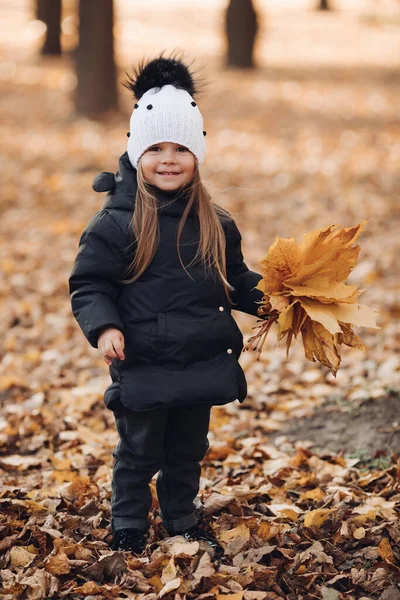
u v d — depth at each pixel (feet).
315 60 86.79
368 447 15.46
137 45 91.76
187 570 10.80
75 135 46.73
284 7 145.48
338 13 138.72
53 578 10.51
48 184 37.40
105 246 10.65
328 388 18.43
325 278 10.55
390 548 11.19
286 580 10.69
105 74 50.55
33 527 11.54
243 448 15.81
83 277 10.65
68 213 33.78
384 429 15.96
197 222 10.89
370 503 12.84
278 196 35.63
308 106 57.77
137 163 10.91
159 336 10.49
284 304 10.26
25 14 118.73
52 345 21.63
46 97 60.08
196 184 10.94
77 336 22.21
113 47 50.65
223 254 10.93
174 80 11.19
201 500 12.82
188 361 10.62
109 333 10.28
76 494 13.21
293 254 10.44
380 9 143.23
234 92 61.87
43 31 82.64
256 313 11.43
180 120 10.77
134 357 10.64
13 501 12.27
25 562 10.95
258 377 19.48
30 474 14.89
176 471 11.59
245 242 29.73
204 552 11.26
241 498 13.07
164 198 10.84
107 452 15.58
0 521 11.78
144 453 11.05
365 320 10.37
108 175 11.10
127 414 10.96
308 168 40.14
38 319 23.22
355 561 11.23
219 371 10.73
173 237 10.69
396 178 37.88
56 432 16.74
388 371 18.76
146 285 10.64
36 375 19.75
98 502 12.76
